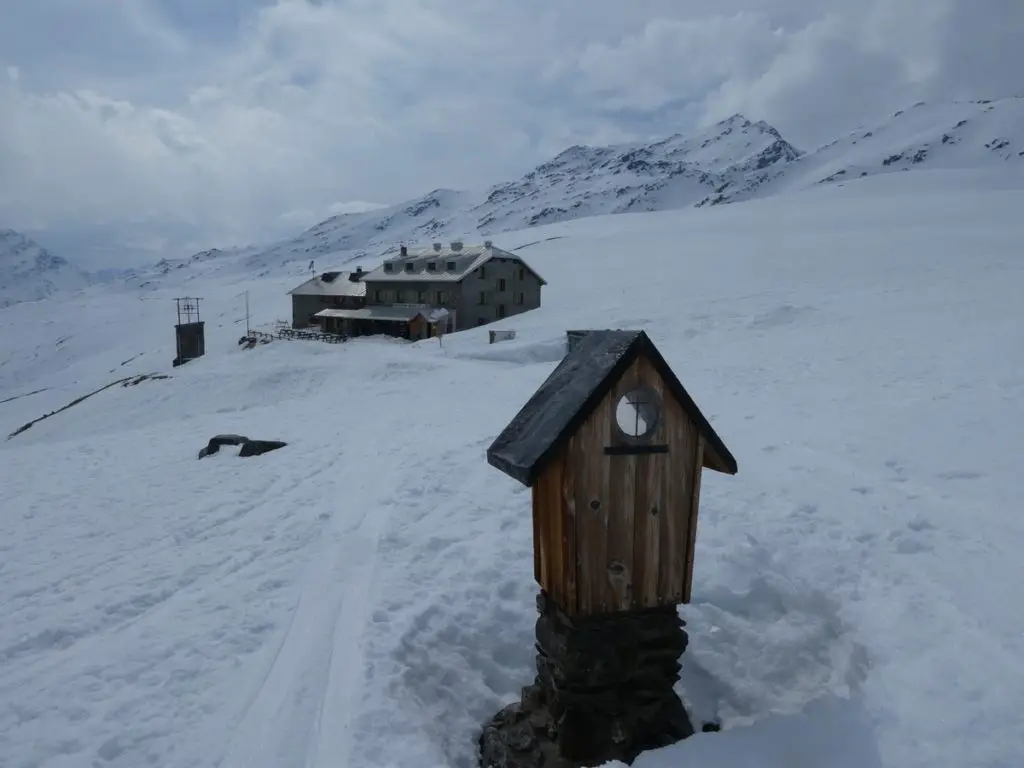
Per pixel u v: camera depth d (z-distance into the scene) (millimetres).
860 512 9391
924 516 8969
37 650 8172
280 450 17844
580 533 5805
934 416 13414
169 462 17953
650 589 6012
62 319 130125
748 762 5418
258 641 7934
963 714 5328
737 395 18172
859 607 7105
